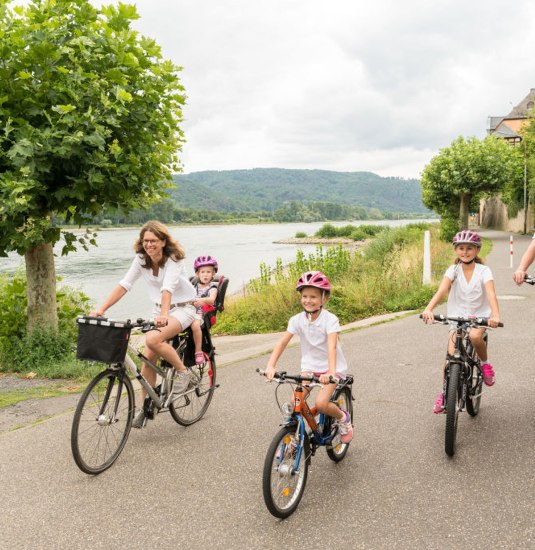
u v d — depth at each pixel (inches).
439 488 156.2
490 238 1581.0
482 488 154.9
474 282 196.4
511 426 200.4
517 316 412.5
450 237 1270.9
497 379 258.4
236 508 149.6
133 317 720.3
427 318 184.7
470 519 139.4
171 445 196.1
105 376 178.5
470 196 1648.6
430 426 204.1
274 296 547.8
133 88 306.5
